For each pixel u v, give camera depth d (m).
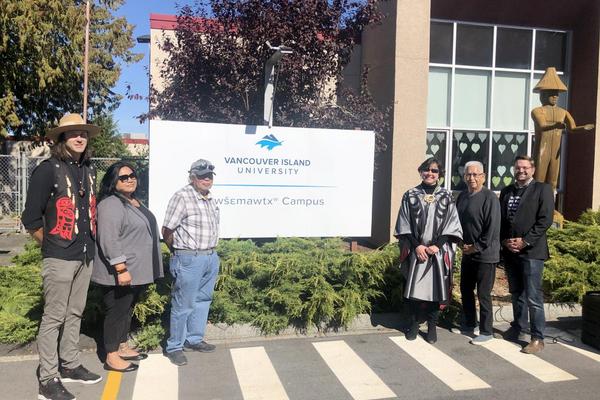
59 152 4.07
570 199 12.76
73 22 17.19
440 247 5.33
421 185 5.54
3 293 6.02
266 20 9.02
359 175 8.10
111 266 4.39
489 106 12.36
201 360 4.99
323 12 9.27
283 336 5.76
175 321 4.84
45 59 17.12
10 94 17.97
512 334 5.71
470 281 5.78
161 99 9.95
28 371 4.67
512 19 12.19
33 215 3.95
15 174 14.68
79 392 4.24
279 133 7.74
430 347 5.43
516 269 5.59
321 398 4.21
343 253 6.40
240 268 5.88
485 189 5.56
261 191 7.70
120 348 4.93
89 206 4.21
